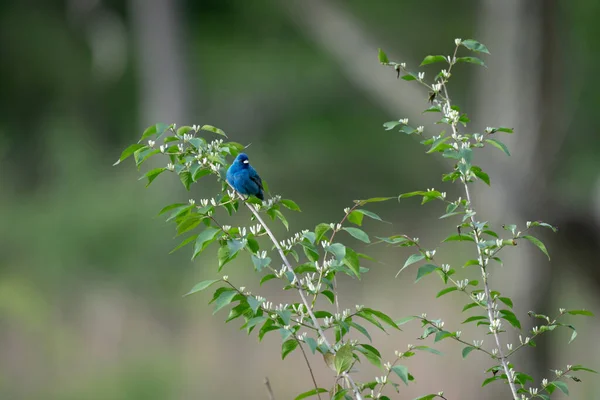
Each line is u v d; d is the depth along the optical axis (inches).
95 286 818.8
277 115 1148.5
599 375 554.6
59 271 830.5
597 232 467.8
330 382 603.5
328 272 154.9
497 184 480.1
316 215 1055.6
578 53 887.7
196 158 161.8
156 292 789.9
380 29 1067.3
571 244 471.8
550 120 482.3
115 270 828.0
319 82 1137.4
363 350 154.6
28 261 857.5
